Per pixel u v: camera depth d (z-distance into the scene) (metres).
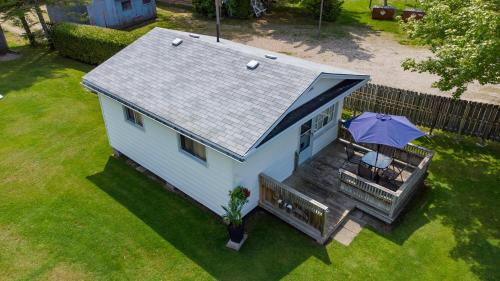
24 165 13.20
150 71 12.06
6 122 16.02
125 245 9.84
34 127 15.66
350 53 23.33
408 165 12.34
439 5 13.33
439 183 12.03
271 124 8.84
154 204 11.33
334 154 13.17
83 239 10.02
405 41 25.38
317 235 9.77
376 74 20.12
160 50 12.94
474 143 14.16
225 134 8.98
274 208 10.65
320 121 12.66
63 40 22.83
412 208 11.03
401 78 19.55
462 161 13.12
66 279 8.90
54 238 10.05
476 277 8.83
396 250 9.58
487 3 11.98
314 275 8.93
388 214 10.34
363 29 28.19
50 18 28.70
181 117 9.87
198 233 10.23
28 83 19.81
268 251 9.62
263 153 10.20
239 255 9.52
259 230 10.29
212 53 11.95
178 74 11.51
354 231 10.20
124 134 12.77
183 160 10.84
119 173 12.80
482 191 11.62
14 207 11.19
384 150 12.80
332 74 10.52
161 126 10.84
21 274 9.02
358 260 9.31
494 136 13.80
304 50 23.95
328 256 9.44
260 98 9.69
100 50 21.02
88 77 12.65
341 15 31.88
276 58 11.18
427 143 14.28
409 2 34.72
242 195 9.28
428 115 14.79
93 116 16.56
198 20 30.84
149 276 8.97
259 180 10.55
